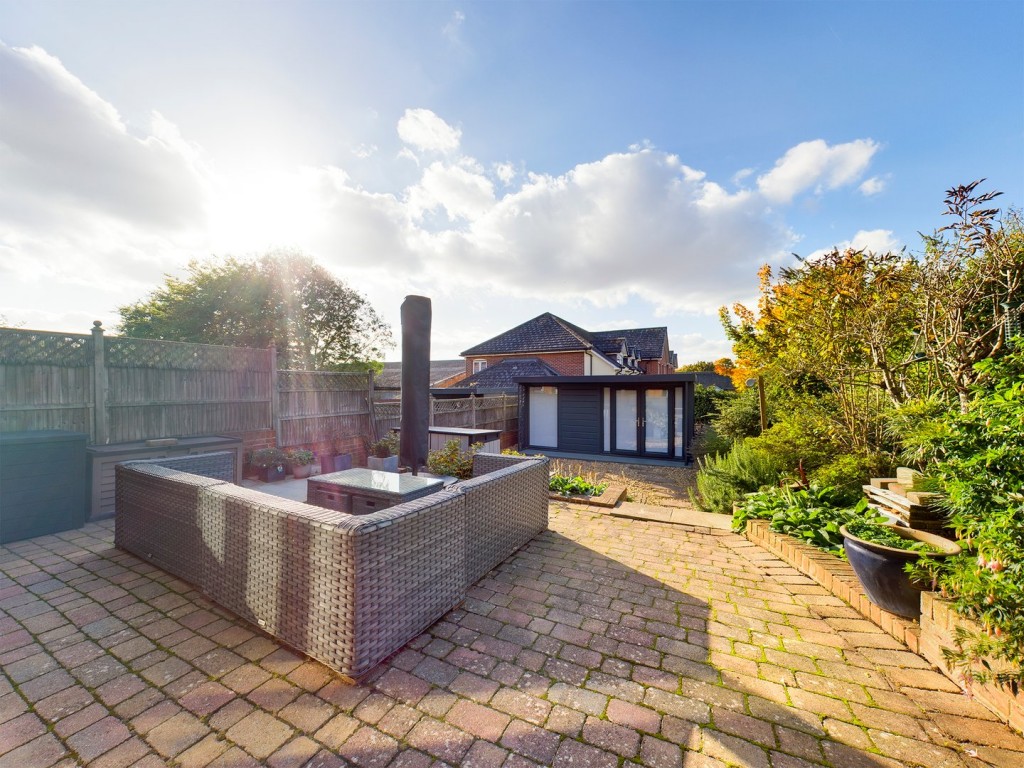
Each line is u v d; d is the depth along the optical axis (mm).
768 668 2240
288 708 1904
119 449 4648
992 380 2979
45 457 4027
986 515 2105
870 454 4961
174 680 2074
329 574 2135
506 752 1689
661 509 5312
